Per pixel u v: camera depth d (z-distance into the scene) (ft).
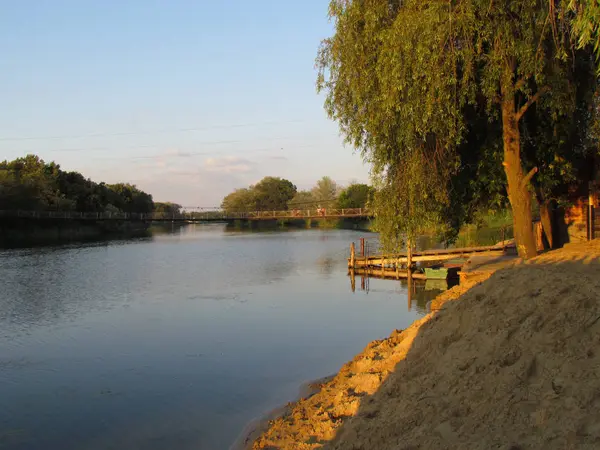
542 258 30.12
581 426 12.67
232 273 101.60
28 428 30.17
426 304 64.90
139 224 342.23
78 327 55.47
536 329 17.89
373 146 37.93
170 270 107.04
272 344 46.83
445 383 18.47
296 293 76.69
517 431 13.91
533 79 35.27
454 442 14.84
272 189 402.52
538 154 39.88
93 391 36.01
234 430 28.53
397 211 37.42
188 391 35.35
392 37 32.01
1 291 79.71
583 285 19.45
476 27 30.32
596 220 46.78
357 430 19.77
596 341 15.78
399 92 32.68
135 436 28.73
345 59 36.37
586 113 38.04
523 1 29.66
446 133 34.30
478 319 20.76
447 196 37.52
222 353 44.37
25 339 50.44
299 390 34.24
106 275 98.99
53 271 105.09
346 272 102.27
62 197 240.32
